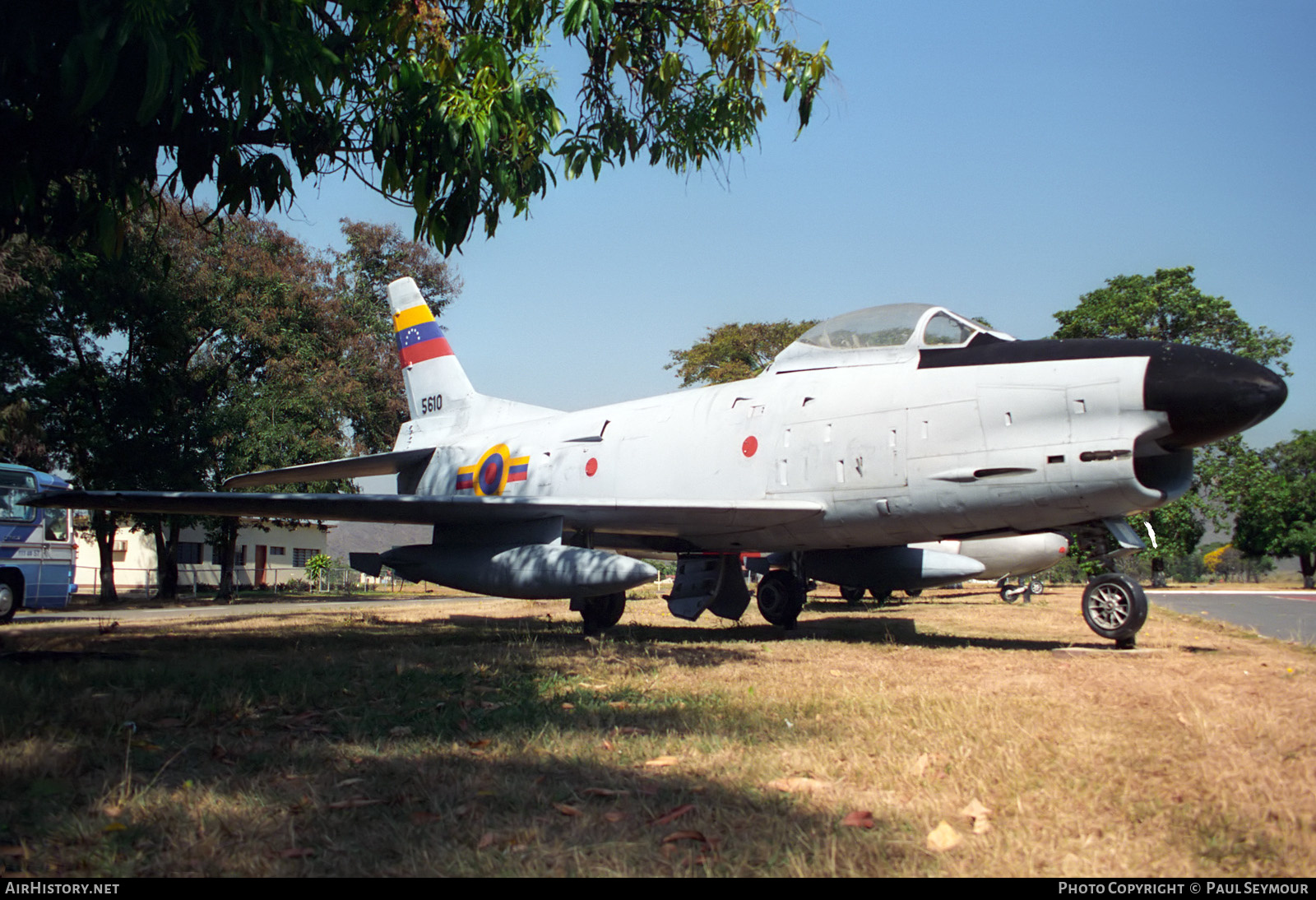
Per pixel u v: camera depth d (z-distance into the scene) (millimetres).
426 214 7086
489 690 5168
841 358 9141
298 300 28469
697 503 8711
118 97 5301
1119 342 7395
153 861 2369
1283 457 49688
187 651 7660
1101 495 7176
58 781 3066
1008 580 19719
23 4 4910
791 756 3482
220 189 6500
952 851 2422
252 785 3045
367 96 6898
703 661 6672
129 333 24375
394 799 2912
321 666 6195
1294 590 35375
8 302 20938
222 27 5281
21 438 23688
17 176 5590
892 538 8609
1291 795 2854
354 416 30547
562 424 11859
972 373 7938
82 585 36000
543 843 2488
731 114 8188
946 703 4574
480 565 9438
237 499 8523
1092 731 3885
